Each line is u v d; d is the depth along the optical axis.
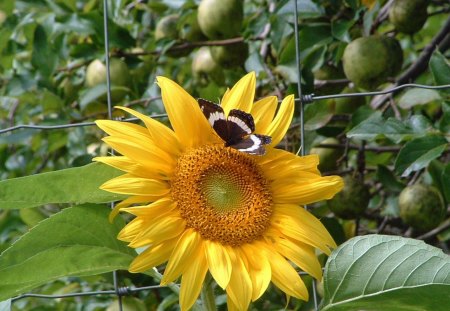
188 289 0.51
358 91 0.89
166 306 0.78
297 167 0.56
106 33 0.74
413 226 0.80
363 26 0.83
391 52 0.80
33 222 0.88
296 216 0.55
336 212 0.81
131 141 0.53
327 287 0.55
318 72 0.87
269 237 0.55
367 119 0.74
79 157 0.86
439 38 0.86
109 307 0.77
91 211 0.57
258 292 0.52
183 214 0.53
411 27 0.85
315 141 0.83
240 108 0.56
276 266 0.53
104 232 0.57
